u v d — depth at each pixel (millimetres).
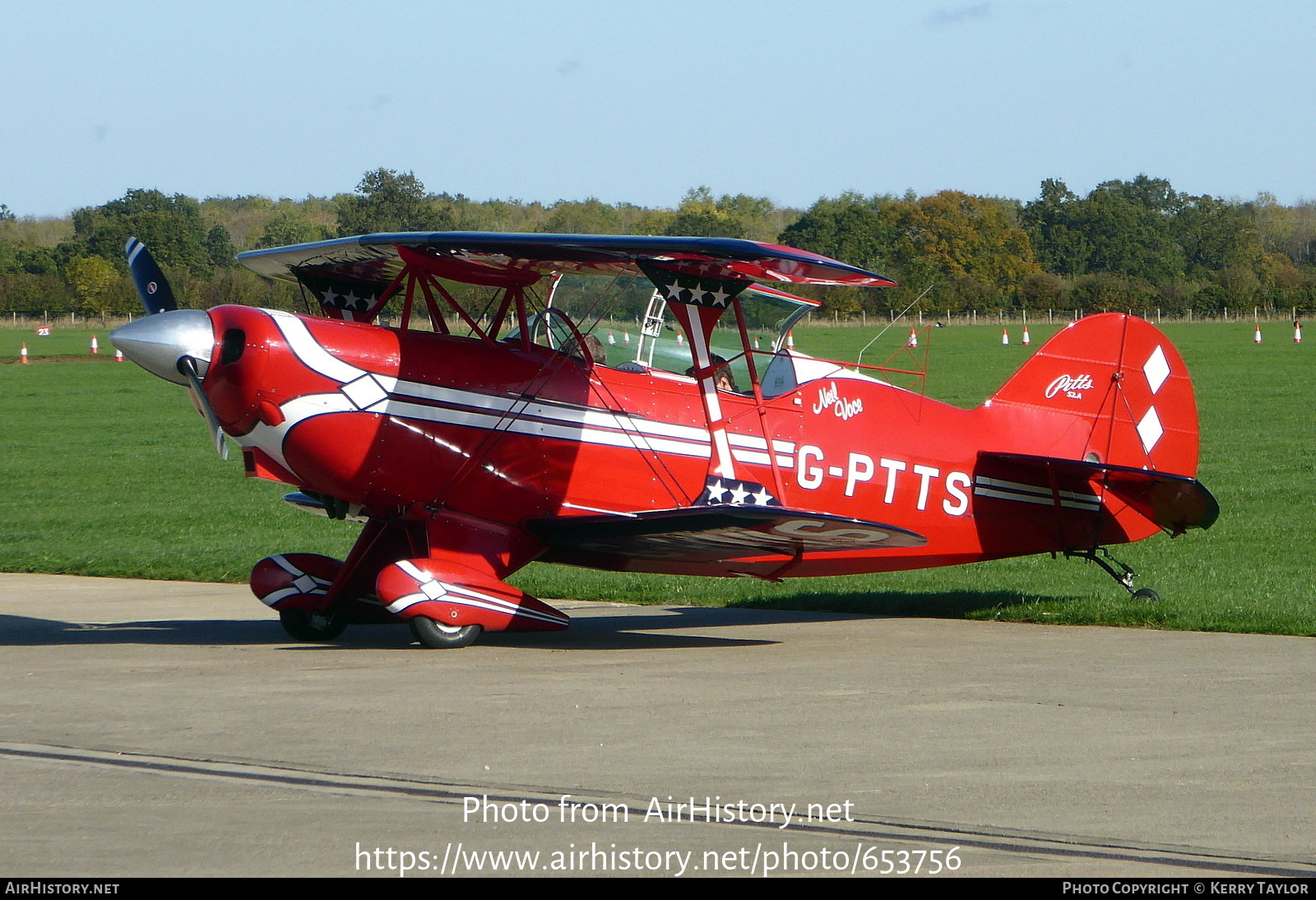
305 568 20438
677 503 21250
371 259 21594
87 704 14891
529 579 27703
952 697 15453
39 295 166875
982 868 9461
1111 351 24609
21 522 37531
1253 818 10570
